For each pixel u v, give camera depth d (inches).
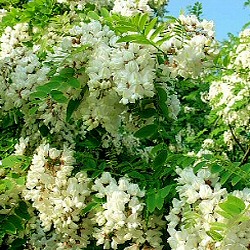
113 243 126.6
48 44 180.4
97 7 208.4
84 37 140.0
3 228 143.6
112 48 136.6
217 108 297.6
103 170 143.3
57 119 150.2
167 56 136.9
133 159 170.4
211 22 143.0
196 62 137.7
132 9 169.0
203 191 115.4
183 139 354.0
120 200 125.0
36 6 196.7
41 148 142.0
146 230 130.2
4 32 184.9
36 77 149.9
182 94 349.1
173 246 115.5
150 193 126.2
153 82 137.9
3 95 155.6
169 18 143.3
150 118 144.2
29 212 152.0
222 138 316.5
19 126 173.6
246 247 107.5
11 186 145.4
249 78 274.7
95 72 134.3
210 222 109.3
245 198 112.3
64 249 139.5
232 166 122.0
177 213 120.5
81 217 138.6
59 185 137.3
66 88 138.3
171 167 133.3
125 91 128.4
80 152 161.8
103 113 138.6
